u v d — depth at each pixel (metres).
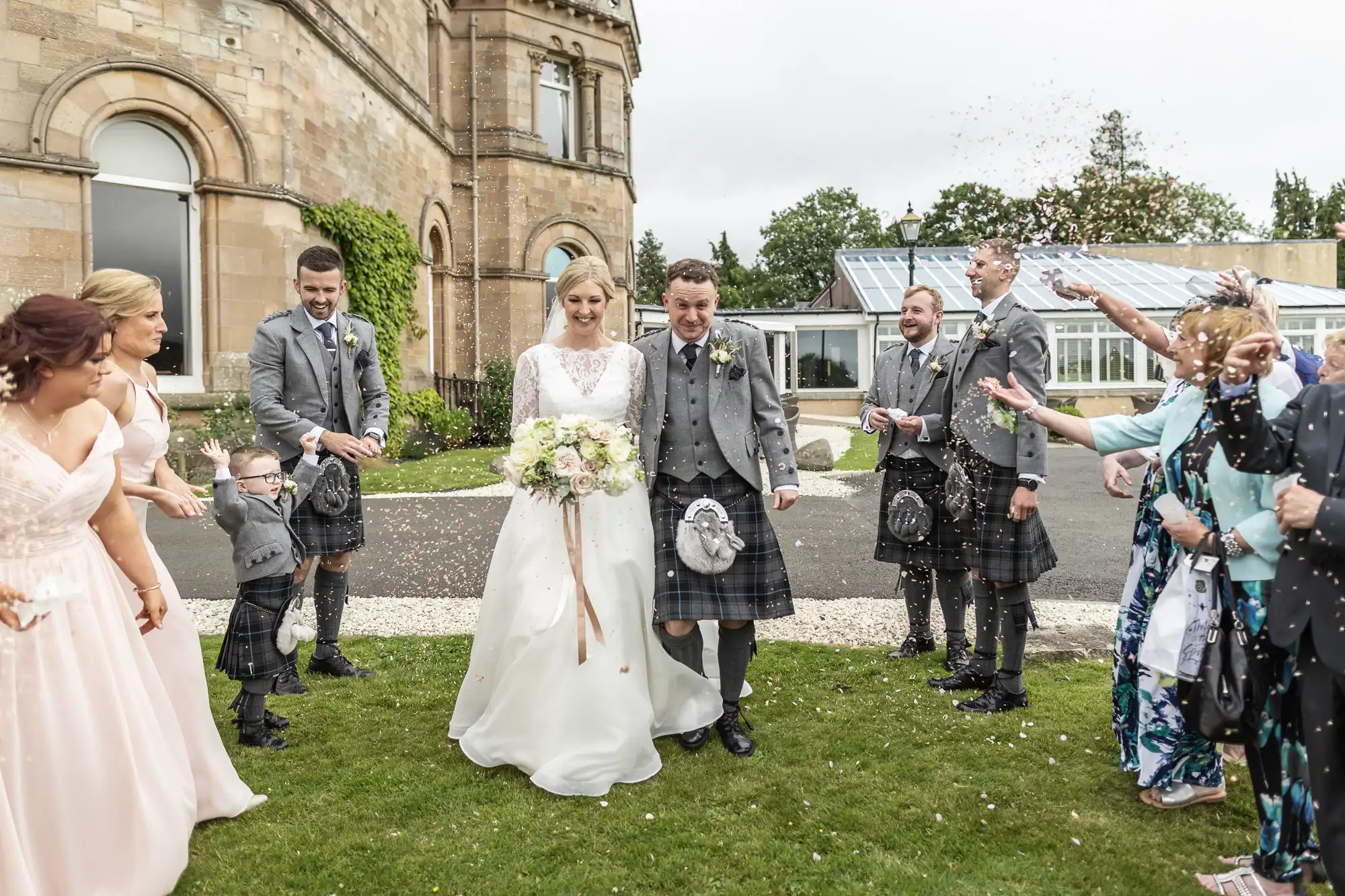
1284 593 2.02
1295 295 24.50
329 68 12.49
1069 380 24.08
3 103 9.09
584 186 19.23
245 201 10.87
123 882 2.15
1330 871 1.98
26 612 1.95
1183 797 2.74
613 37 19.58
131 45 9.92
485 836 2.59
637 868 2.41
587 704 2.97
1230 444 2.06
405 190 15.41
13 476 2.03
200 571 6.26
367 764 3.12
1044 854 2.47
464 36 17.89
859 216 57.28
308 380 4.06
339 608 4.18
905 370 4.54
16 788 2.02
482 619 3.36
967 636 4.79
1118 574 6.21
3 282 9.12
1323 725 1.99
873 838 2.57
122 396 2.68
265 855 2.49
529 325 18.53
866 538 7.52
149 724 2.29
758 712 3.64
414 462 13.08
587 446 2.96
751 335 3.35
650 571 3.26
